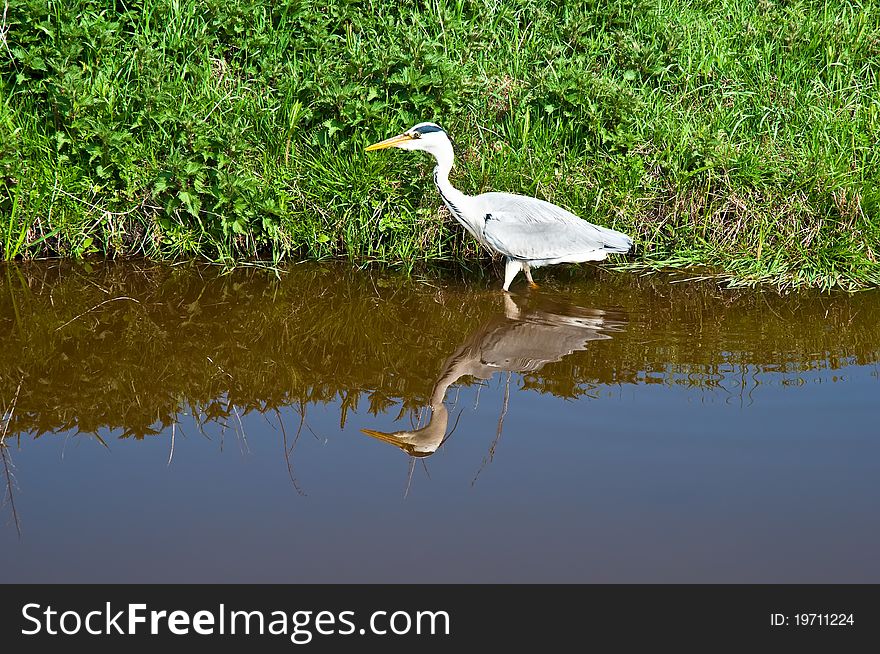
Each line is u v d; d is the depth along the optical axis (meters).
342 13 8.60
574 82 7.77
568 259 6.66
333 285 6.88
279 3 8.55
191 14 8.36
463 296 6.78
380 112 7.52
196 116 7.29
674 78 8.59
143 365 5.66
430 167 7.43
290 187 7.29
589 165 7.66
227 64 8.23
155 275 6.92
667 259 7.30
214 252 7.25
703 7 9.48
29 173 7.03
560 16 9.14
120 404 5.17
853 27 9.12
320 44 8.27
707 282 7.00
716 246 7.33
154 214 7.18
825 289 6.82
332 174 7.28
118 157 7.09
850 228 7.13
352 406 5.18
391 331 6.23
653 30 8.95
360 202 7.20
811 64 8.90
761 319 6.35
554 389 5.29
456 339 6.11
